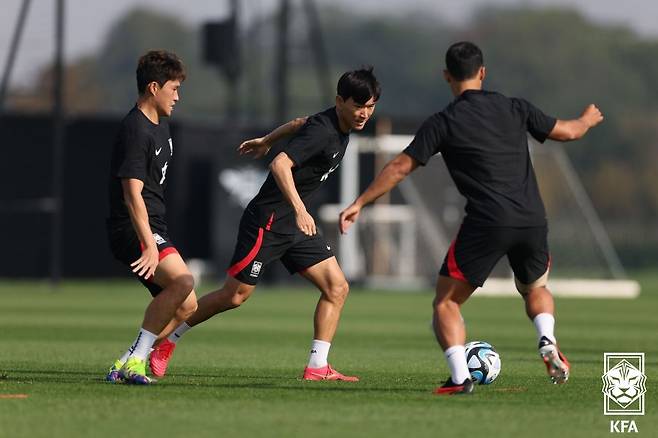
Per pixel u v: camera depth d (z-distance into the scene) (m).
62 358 47.78
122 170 35.16
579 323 80.69
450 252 33.16
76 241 139.75
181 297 36.06
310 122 37.78
